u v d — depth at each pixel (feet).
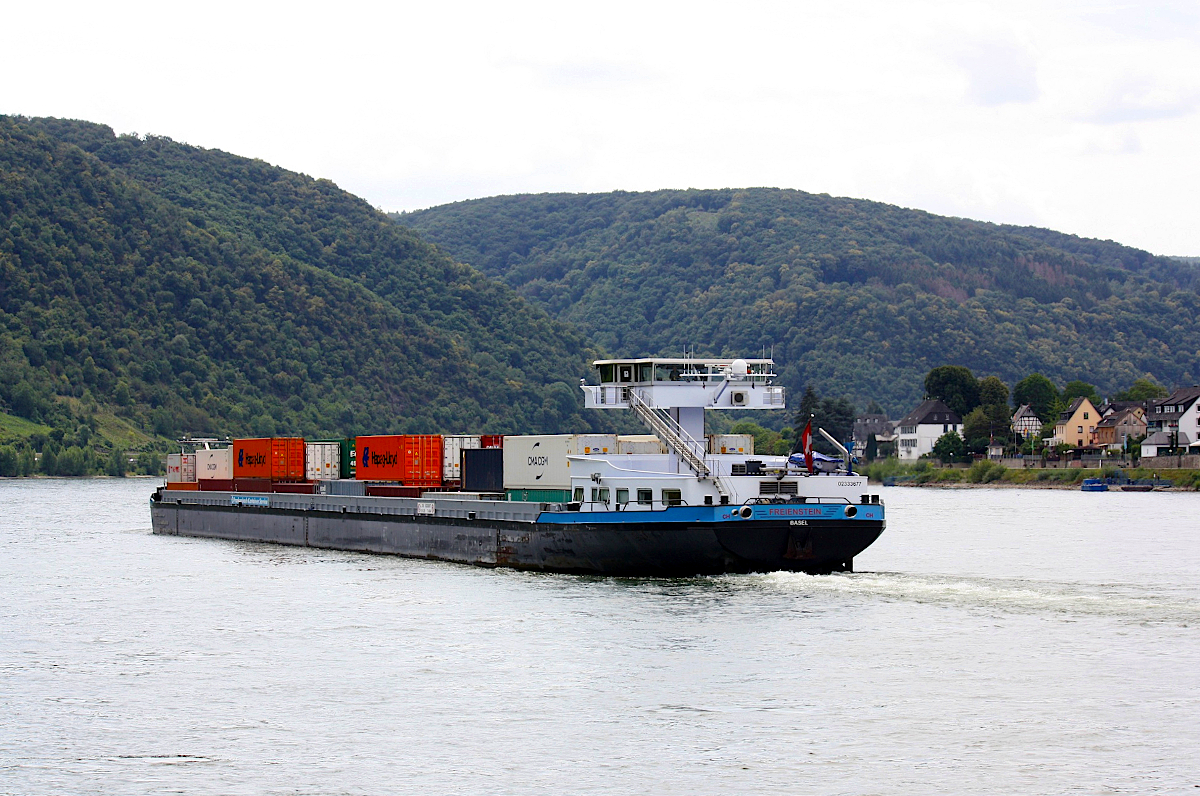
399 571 231.09
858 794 112.06
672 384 219.61
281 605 198.59
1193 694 139.13
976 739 124.98
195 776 117.60
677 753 121.90
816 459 215.92
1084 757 120.16
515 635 168.14
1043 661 152.76
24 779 117.50
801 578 201.67
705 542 194.80
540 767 118.73
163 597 211.61
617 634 166.91
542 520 213.05
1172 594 196.65
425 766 119.34
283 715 135.13
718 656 155.33
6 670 156.25
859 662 152.25
